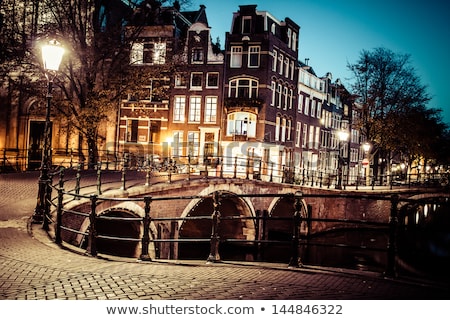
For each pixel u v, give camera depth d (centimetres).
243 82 3294
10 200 1384
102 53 2356
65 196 1364
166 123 3325
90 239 823
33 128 3066
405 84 3616
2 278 613
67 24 2312
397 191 2902
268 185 2508
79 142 2953
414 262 991
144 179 1966
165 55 2561
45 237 951
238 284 572
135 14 2523
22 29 2500
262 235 2519
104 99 2233
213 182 2039
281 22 3619
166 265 718
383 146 3841
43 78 2278
